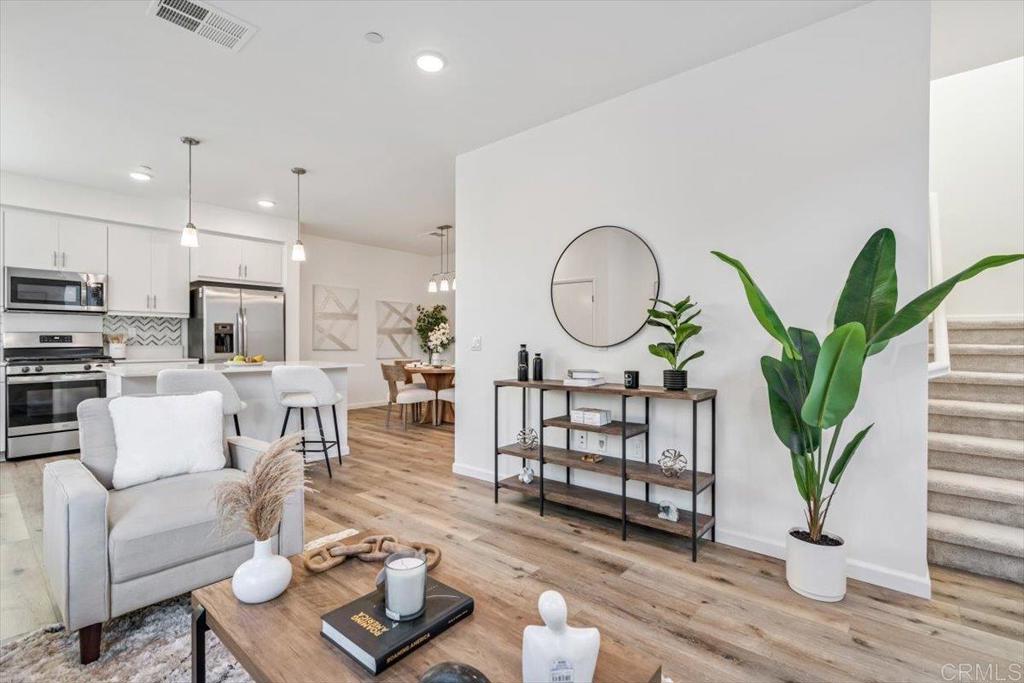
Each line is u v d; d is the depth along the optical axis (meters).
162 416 2.29
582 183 3.17
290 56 2.60
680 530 2.44
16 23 2.30
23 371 4.34
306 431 3.96
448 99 3.06
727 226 2.58
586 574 2.24
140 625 1.85
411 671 1.03
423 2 2.18
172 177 4.50
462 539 2.64
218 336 5.38
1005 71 3.44
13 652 1.68
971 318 3.39
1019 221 3.39
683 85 2.73
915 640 1.75
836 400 1.77
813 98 2.32
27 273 4.45
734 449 2.55
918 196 2.07
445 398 6.01
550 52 2.56
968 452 2.52
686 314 2.71
